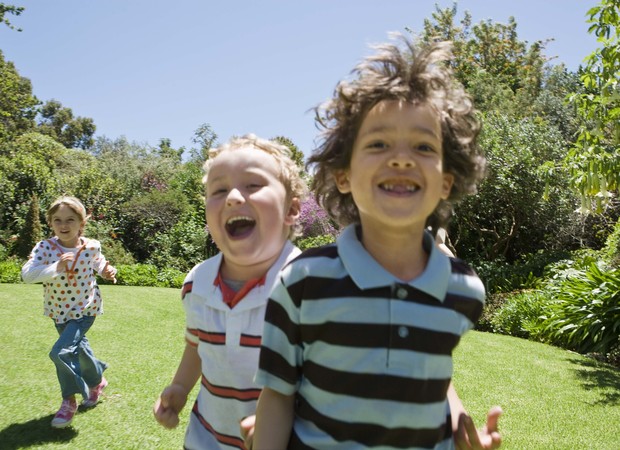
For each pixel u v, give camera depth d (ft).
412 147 4.45
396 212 4.31
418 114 4.48
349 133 4.75
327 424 4.32
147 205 71.97
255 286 5.95
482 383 19.10
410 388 4.24
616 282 27.73
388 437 4.25
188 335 6.58
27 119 136.87
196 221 69.26
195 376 6.86
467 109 5.18
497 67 102.94
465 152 5.16
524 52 106.42
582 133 20.58
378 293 4.30
